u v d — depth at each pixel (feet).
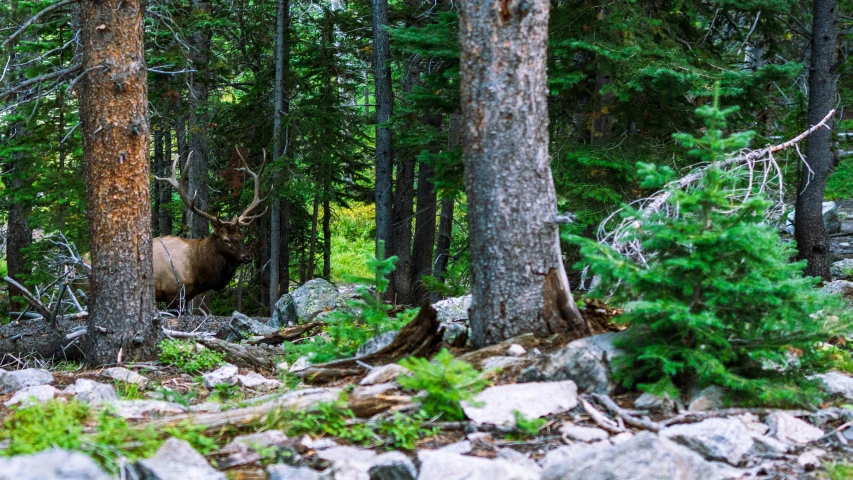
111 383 22.75
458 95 35.35
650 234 17.95
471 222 19.65
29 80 25.43
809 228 40.27
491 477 11.94
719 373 16.24
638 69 32.12
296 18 63.82
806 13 45.16
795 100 45.03
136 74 25.85
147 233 26.76
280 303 41.75
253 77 73.15
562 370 17.03
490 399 15.84
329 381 19.81
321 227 88.28
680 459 11.80
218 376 22.91
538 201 19.07
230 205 70.38
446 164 34.50
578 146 35.47
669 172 16.76
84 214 48.67
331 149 59.06
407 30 35.45
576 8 35.17
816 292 16.71
